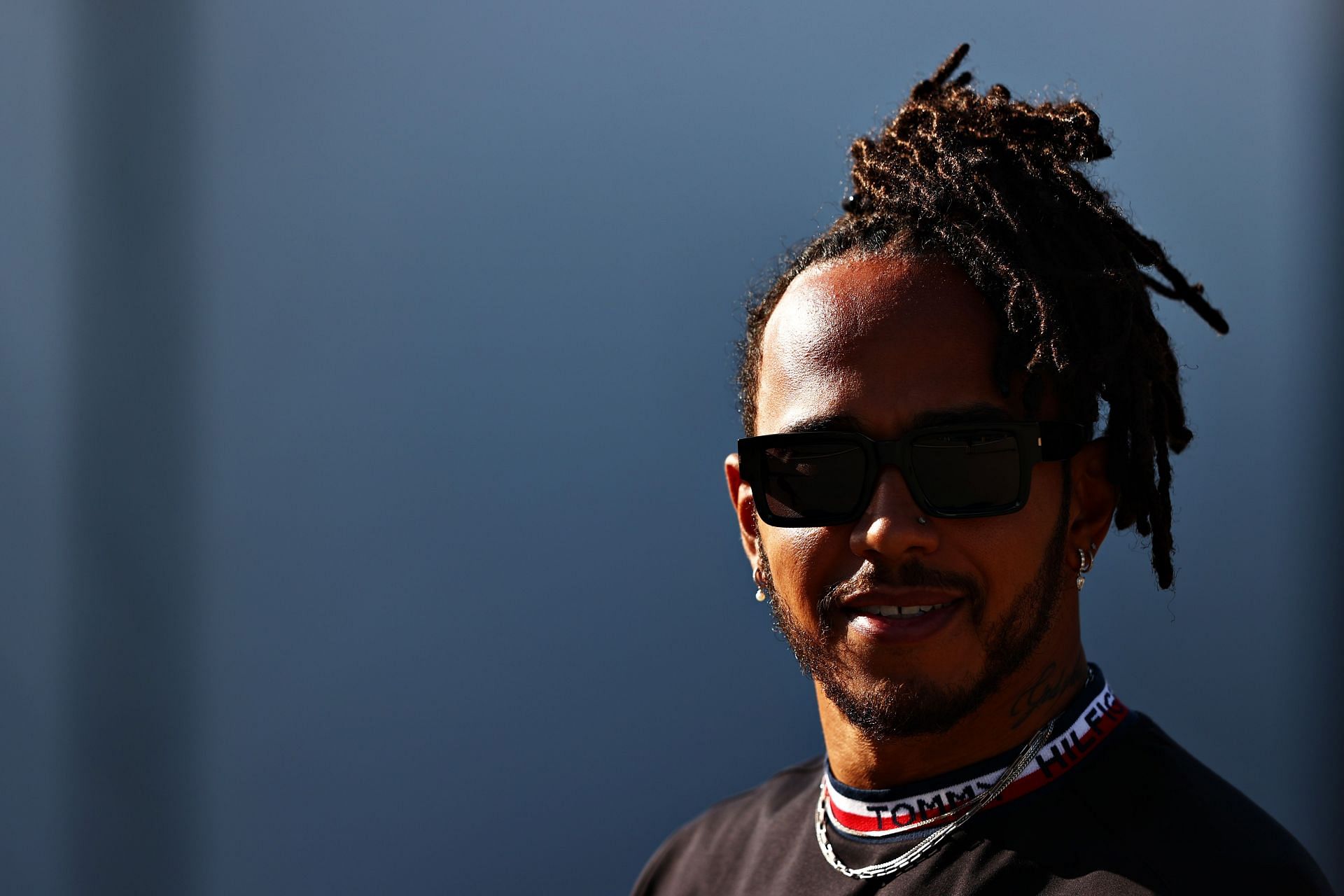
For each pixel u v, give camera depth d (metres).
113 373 6.89
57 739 6.81
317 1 6.89
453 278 6.88
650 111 6.74
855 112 6.56
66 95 6.88
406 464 6.88
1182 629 6.46
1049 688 2.91
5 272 6.89
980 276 2.78
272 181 6.90
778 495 2.86
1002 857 2.78
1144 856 2.65
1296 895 2.58
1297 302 6.43
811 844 3.24
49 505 6.87
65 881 6.76
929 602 2.70
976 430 2.70
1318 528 6.37
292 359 6.91
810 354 2.85
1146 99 6.51
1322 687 6.33
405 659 6.86
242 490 6.91
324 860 6.82
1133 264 3.03
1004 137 3.00
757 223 6.63
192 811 6.83
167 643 6.86
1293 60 6.44
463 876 6.77
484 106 6.86
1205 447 6.50
